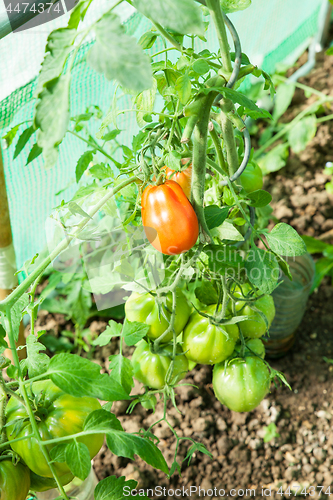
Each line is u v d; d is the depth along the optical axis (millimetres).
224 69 675
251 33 1952
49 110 407
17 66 978
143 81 374
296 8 2238
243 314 945
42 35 961
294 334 1682
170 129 747
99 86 1213
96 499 660
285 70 2369
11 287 1032
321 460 1424
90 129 1317
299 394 1588
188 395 1492
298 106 2414
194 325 927
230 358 975
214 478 1382
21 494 734
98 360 1622
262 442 1452
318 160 2225
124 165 894
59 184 1356
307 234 2061
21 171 1229
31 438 701
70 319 1694
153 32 784
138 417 1471
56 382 608
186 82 659
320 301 1876
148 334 914
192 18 395
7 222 943
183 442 1429
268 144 2215
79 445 624
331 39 2682
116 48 376
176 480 1371
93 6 976
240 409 986
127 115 1354
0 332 640
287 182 2191
